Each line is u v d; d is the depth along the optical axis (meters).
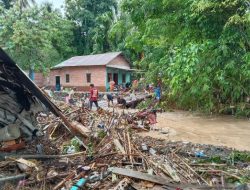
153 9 18.94
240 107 16.50
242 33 15.27
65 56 47.38
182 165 7.56
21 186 6.38
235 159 8.25
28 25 35.44
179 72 15.66
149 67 21.47
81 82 35.75
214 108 17.84
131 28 22.16
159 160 7.75
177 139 10.80
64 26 44.88
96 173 6.92
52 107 9.31
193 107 19.16
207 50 15.80
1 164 7.39
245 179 6.71
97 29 44.19
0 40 35.12
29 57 34.62
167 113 18.20
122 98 20.97
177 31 18.58
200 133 12.01
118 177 6.60
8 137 8.99
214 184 6.61
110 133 10.13
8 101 9.56
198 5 14.94
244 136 11.39
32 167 7.20
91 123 12.28
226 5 14.82
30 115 9.96
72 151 8.89
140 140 10.20
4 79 9.05
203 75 16.12
